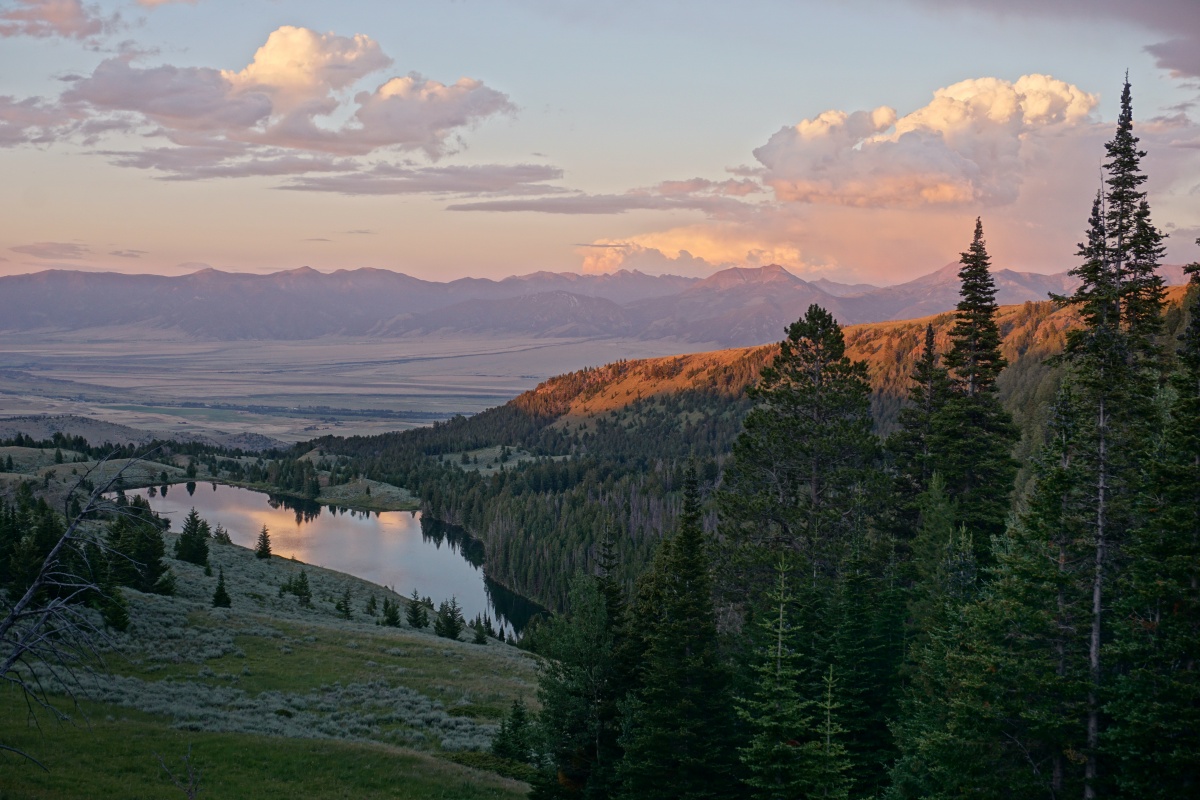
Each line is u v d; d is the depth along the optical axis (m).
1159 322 29.84
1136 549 25.08
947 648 30.05
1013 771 26.86
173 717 43.53
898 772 31.02
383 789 36.81
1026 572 27.16
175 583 90.31
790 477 53.34
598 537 169.62
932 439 46.97
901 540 48.25
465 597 168.25
